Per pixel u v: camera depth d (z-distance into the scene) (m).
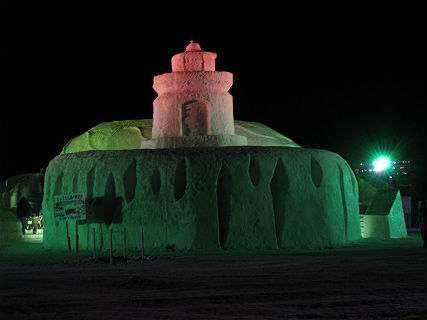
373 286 10.63
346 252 17.38
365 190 29.59
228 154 18.53
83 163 19.34
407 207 35.66
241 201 18.19
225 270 13.02
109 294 9.91
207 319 7.82
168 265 14.12
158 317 7.95
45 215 20.28
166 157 18.61
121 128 26.02
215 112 20.97
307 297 9.52
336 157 20.44
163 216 18.23
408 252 17.27
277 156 18.78
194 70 21.48
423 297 9.56
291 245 18.36
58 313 8.30
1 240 23.78
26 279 11.80
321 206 18.94
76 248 18.42
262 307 8.70
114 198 18.94
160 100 21.30
